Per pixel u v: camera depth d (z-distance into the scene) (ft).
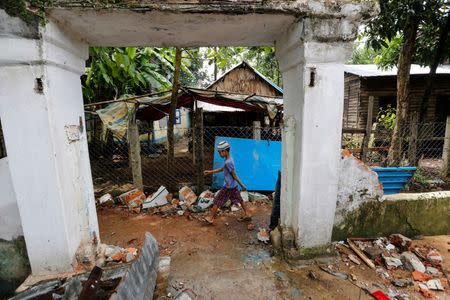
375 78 34.65
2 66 6.77
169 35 9.20
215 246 11.93
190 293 8.66
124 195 17.10
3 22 6.44
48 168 7.29
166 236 13.11
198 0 7.16
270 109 24.61
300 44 8.47
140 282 6.93
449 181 20.36
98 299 5.80
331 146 9.05
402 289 8.63
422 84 34.14
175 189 19.34
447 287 8.73
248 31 9.16
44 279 7.76
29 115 6.99
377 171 13.99
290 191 10.03
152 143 38.24
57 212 7.57
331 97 8.73
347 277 9.13
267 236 12.24
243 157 19.53
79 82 8.98
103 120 18.28
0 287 8.91
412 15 17.22
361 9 8.00
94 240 9.32
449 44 21.36
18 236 8.54
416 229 11.69
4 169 7.97
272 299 8.31
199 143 18.29
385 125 27.63
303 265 9.75
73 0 6.70
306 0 7.72
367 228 11.30
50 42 7.06
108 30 8.36
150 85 33.65
